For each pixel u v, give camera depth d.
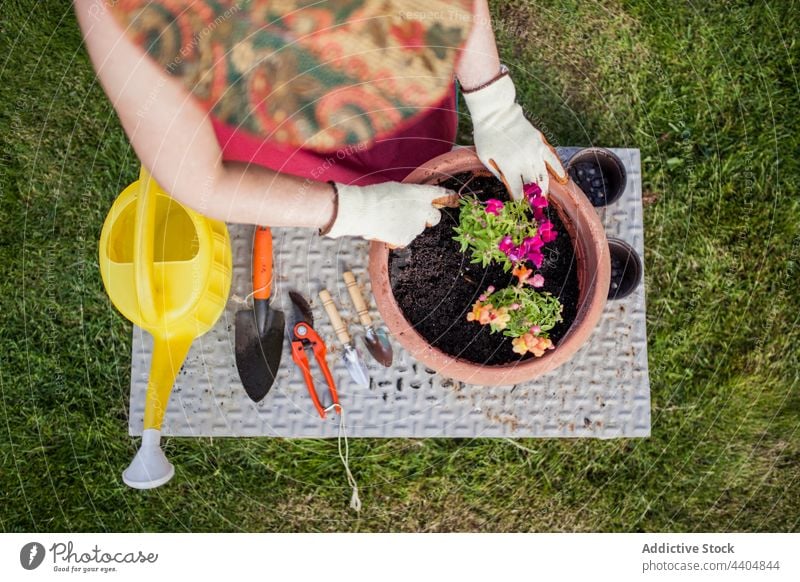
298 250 1.66
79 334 1.83
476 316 1.33
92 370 1.82
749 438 1.84
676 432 1.83
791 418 1.84
